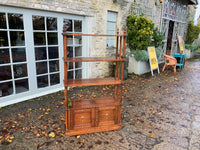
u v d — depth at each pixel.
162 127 3.14
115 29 6.41
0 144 2.54
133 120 3.38
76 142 2.65
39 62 4.28
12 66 3.76
